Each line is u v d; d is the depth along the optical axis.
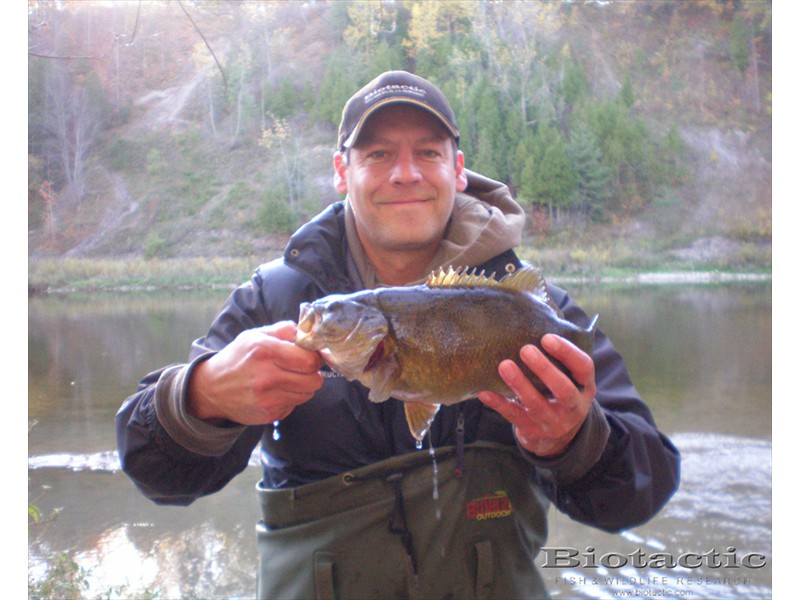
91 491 2.02
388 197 0.89
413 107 0.87
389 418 0.86
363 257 0.95
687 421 2.38
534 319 0.78
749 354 2.87
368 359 0.74
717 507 1.88
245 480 2.17
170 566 1.64
